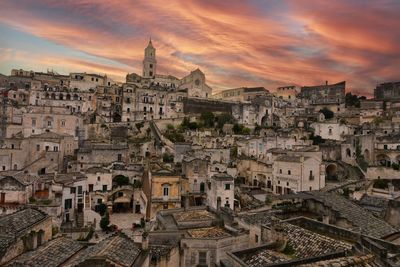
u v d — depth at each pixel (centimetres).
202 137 13950
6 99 13338
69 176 7794
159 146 12481
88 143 12056
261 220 3850
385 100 17362
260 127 16325
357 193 7475
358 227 3459
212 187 7831
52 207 6084
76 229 5741
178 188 7838
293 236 2683
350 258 1888
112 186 8706
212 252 3425
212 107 18350
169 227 3994
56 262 2889
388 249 2408
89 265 2522
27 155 9662
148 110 16825
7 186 6384
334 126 13525
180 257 3416
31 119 11575
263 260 2373
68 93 15550
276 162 9438
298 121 16412
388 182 8850
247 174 10394
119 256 2689
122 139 13562
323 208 4031
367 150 11462
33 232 3406
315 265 1803
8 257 2961
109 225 6806
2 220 3459
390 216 4178
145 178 8531
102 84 18962
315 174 8862
